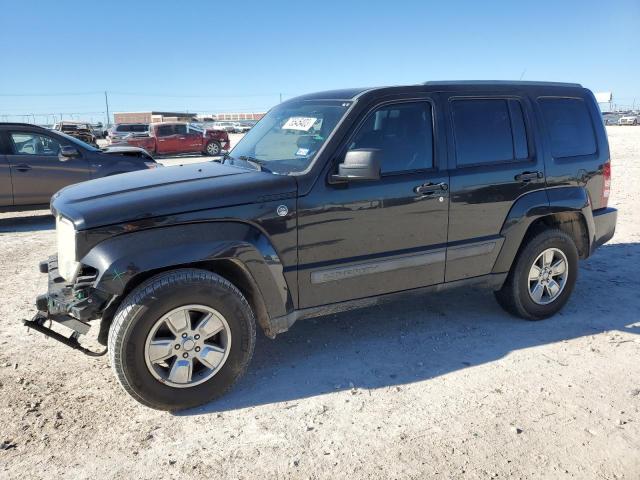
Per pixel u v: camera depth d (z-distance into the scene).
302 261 3.66
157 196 3.31
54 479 2.75
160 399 3.28
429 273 4.18
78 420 3.26
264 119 4.80
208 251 3.26
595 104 5.06
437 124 4.11
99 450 2.98
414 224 4.01
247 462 2.88
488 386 3.63
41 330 3.34
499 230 4.40
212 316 3.35
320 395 3.55
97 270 3.11
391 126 3.99
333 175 3.67
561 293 4.79
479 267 4.39
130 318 3.11
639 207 9.77
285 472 2.80
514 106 4.50
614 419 3.23
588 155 4.90
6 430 3.14
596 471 2.79
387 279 4.00
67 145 9.75
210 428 3.19
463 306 5.11
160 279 3.19
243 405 3.44
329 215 3.68
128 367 3.15
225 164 4.27
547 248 4.61
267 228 3.49
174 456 2.94
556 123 4.75
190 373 3.34
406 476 2.75
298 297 3.71
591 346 4.22
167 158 27.53
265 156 4.13
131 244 3.16
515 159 4.45
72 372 3.84
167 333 3.32
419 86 4.11
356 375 3.81
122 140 26.89
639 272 6.08
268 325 3.62
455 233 4.20
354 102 3.87
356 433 3.12
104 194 3.45
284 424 3.22
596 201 5.02
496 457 2.89
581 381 3.68
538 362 3.96
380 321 4.77
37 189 9.45
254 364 3.99
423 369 3.88
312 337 4.45
